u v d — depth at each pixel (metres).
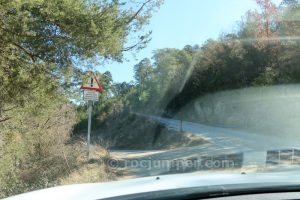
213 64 54.34
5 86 7.75
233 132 35.41
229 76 49.56
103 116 41.03
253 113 39.59
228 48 49.69
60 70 8.54
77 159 12.84
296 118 32.56
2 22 7.25
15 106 8.34
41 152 11.80
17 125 8.95
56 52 8.39
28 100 8.26
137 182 2.92
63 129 13.20
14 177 9.10
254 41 40.72
